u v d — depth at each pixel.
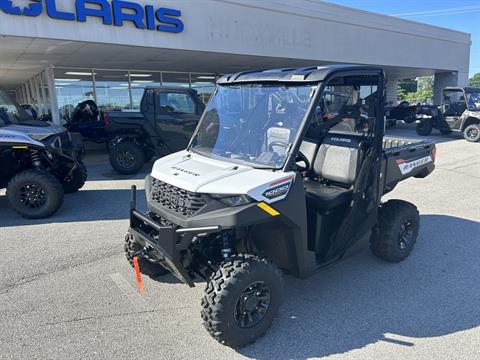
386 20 18.34
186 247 2.80
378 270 4.09
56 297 3.62
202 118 3.78
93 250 4.67
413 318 3.25
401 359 2.76
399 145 4.71
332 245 3.53
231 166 3.11
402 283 3.83
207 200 2.79
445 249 4.61
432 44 21.52
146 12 10.64
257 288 2.91
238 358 2.79
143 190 7.55
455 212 5.97
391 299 3.54
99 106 15.34
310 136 4.06
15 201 5.72
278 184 2.84
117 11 10.11
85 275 4.05
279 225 2.98
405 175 4.27
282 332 3.08
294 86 3.19
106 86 15.43
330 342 2.96
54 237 5.11
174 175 3.08
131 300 3.56
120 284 3.85
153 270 3.88
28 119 6.81
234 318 2.79
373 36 17.80
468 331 3.07
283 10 13.90
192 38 11.71
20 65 14.15
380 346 2.90
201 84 18.03
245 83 3.50
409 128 20.55
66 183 7.21
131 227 3.33
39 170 5.84
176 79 17.22
